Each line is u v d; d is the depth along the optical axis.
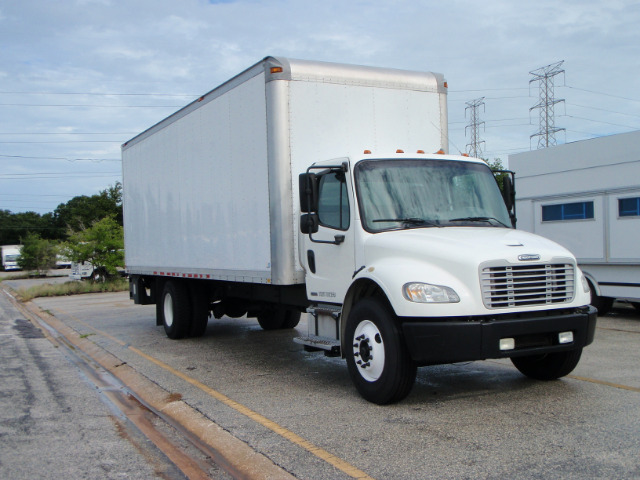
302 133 7.57
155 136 11.53
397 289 5.84
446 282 5.75
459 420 5.60
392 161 6.98
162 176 11.25
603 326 11.45
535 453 4.66
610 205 12.31
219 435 5.46
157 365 8.93
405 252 6.14
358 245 6.61
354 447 4.95
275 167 7.46
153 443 5.56
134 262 12.94
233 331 12.35
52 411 6.75
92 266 31.84
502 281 5.81
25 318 18.91
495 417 5.65
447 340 5.62
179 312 11.14
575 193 13.06
